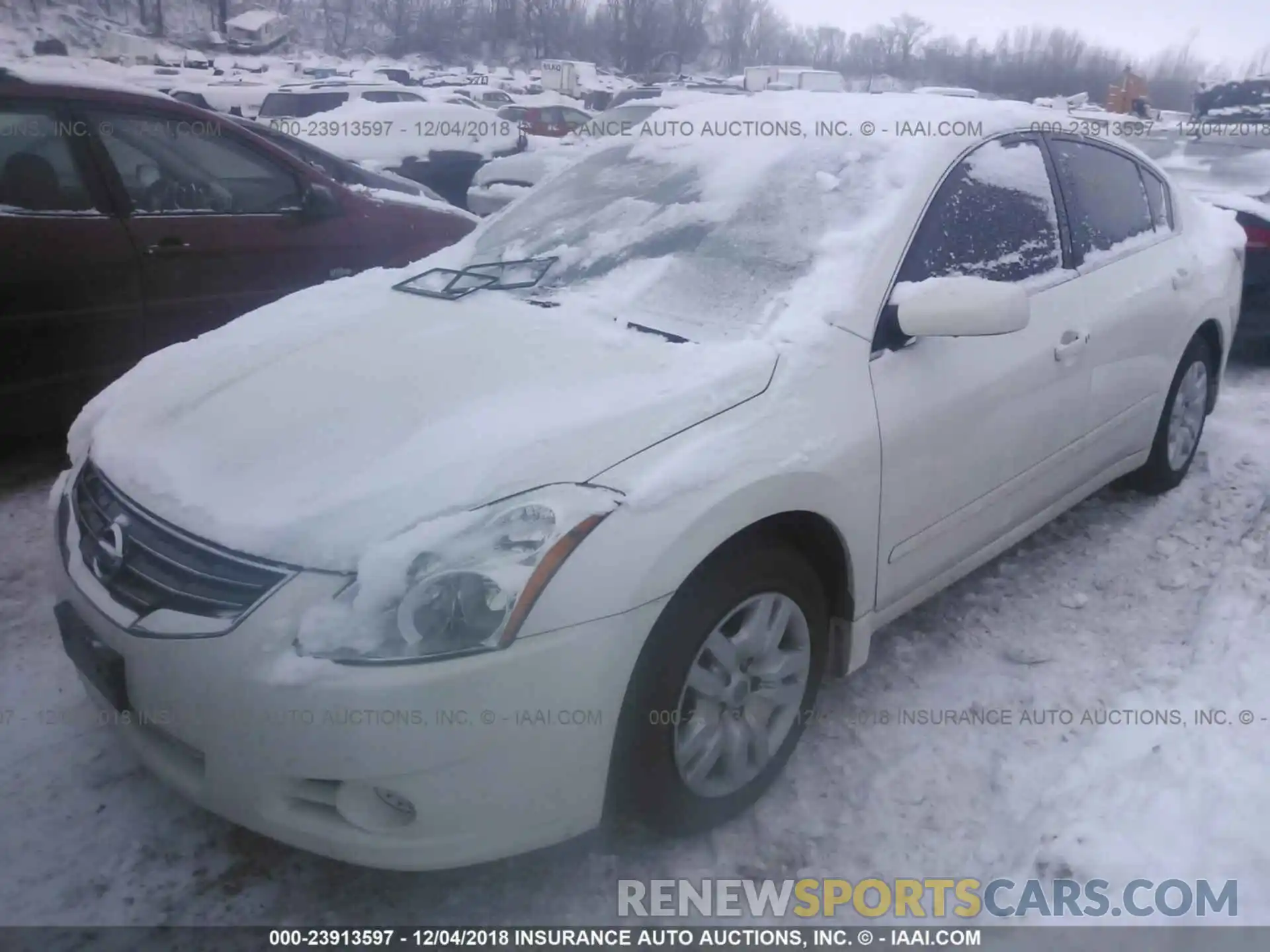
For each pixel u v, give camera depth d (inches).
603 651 83.0
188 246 183.8
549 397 94.6
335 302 125.7
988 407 118.5
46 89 172.4
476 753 80.5
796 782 108.2
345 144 487.5
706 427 93.0
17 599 140.3
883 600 112.3
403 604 79.1
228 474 91.4
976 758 111.3
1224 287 167.3
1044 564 150.9
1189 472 181.9
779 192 121.0
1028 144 135.7
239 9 2223.2
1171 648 129.3
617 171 138.2
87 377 175.3
